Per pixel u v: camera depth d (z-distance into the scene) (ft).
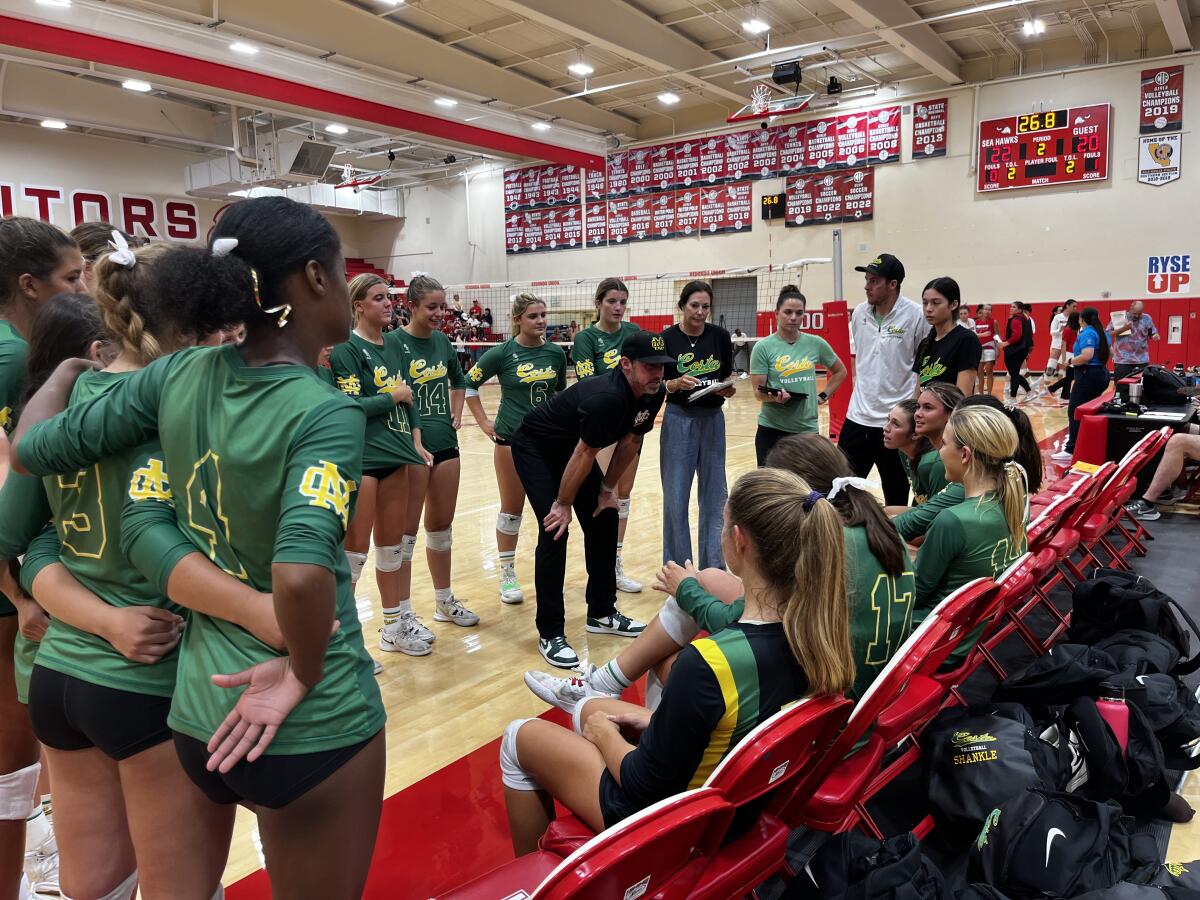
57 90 48.60
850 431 14.49
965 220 49.19
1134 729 7.52
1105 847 6.11
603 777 5.06
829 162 52.95
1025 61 46.70
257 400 3.54
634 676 7.50
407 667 11.27
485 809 7.89
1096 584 10.31
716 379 14.05
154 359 4.46
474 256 69.82
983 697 10.13
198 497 3.68
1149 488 19.25
